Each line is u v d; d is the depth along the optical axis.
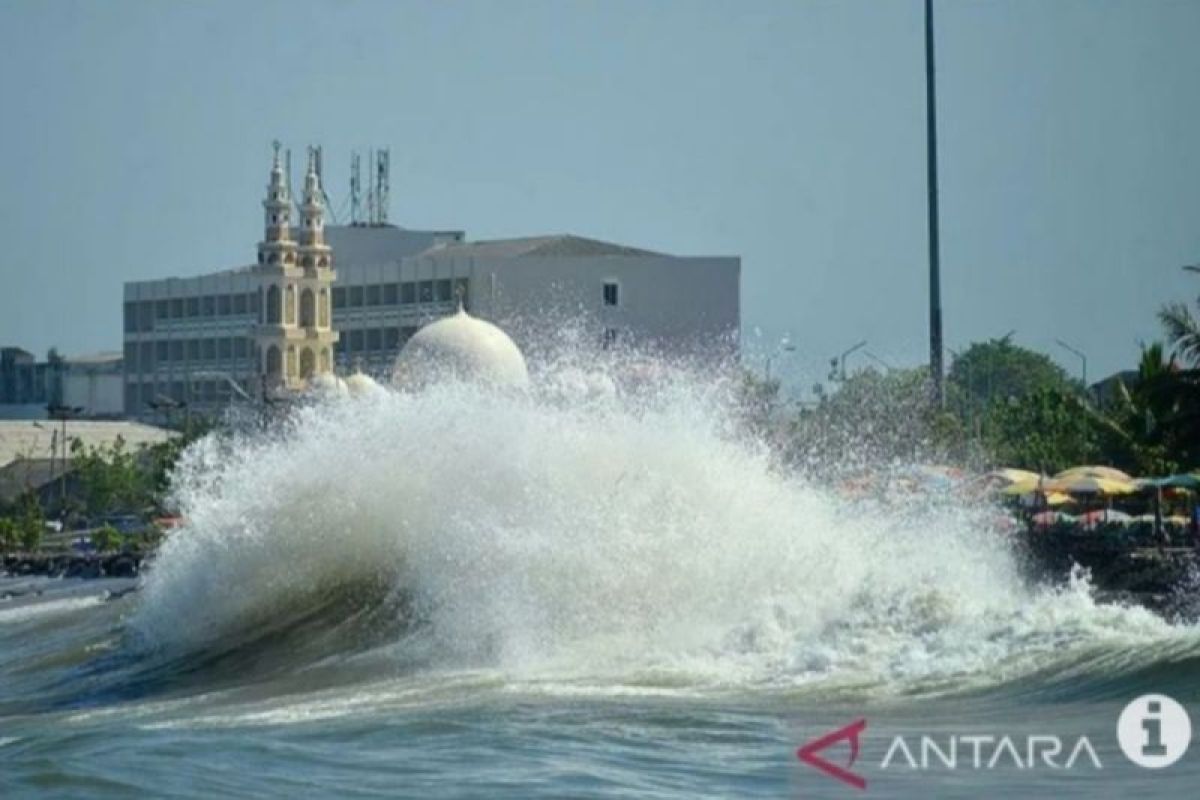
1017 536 153.50
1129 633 90.00
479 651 100.69
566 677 92.94
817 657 91.69
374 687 96.12
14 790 74.69
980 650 90.12
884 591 97.12
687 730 80.94
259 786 73.94
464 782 73.44
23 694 109.62
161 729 87.69
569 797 70.50
